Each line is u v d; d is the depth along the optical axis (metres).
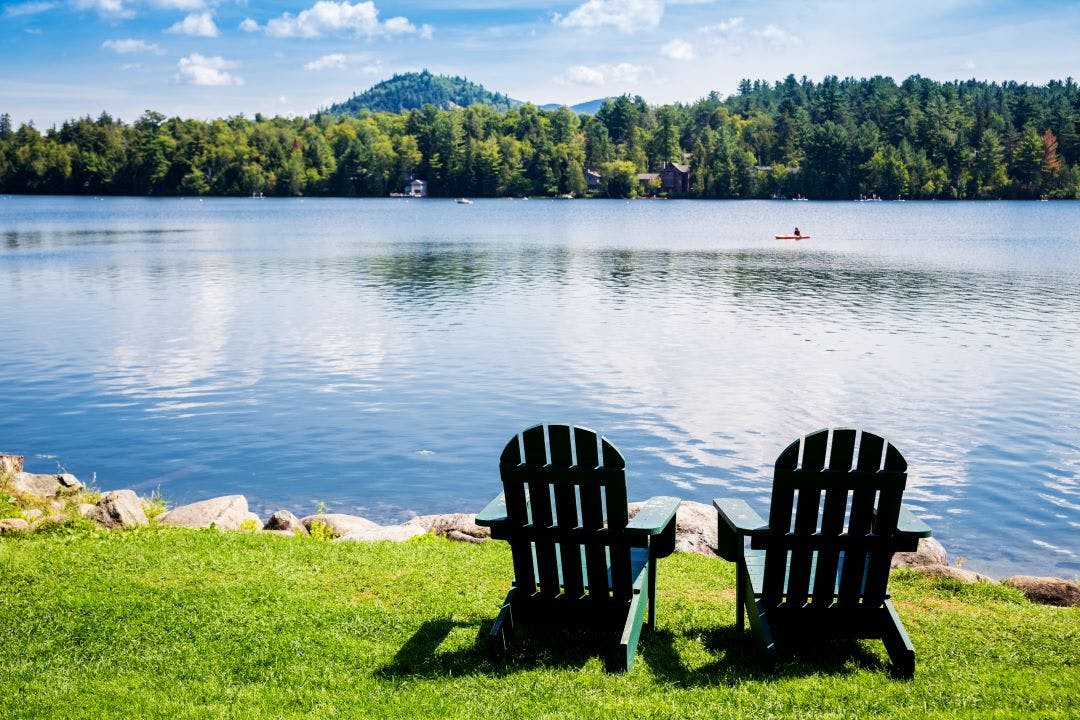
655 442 17.39
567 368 23.80
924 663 6.16
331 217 123.06
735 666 6.13
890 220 115.94
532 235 85.50
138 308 34.88
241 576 7.81
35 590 7.39
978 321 31.55
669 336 28.50
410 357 25.34
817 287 42.56
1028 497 14.48
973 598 7.73
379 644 6.48
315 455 16.86
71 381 22.58
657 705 5.47
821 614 6.14
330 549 8.69
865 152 179.25
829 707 5.48
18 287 41.75
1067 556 12.38
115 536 9.16
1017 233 87.75
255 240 76.25
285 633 6.59
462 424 18.72
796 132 197.88
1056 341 27.44
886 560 6.01
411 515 14.10
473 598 7.37
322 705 5.54
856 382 22.02
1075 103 195.50
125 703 5.56
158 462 16.53
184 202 182.12
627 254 63.12
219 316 32.84
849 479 5.83
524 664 6.15
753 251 66.19
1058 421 18.59
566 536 6.10
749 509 6.58
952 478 15.31
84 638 6.52
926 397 20.55
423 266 53.22
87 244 70.31
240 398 20.83
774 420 18.78
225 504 11.25
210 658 6.21
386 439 17.77
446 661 6.20
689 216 129.50
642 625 6.76
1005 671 6.04
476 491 15.09
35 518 9.80
